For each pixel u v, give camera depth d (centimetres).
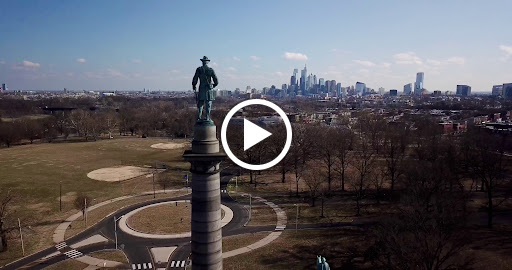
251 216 9431
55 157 17088
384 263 5988
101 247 7612
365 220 8931
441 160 9906
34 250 7475
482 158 9444
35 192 11425
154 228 8600
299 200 10738
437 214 5984
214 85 3400
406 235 5859
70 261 7012
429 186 8212
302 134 15300
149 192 11725
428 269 5291
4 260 7056
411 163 9894
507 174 12212
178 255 7238
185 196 11294
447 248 6053
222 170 14850
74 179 13150
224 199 10925
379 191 10881
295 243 7669
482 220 8512
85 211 9388
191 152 3316
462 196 7538
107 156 17575
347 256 6962
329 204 10288
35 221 9069
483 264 6241
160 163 16075
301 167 14038
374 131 17000
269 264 6756
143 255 7244
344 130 18538
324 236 7994
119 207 10169
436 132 15650
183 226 8719
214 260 3353
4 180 12731
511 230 7831
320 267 3064
